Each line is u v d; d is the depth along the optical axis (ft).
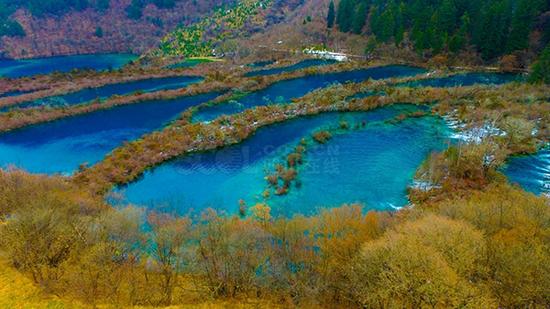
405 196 186.91
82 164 225.35
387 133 257.96
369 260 96.73
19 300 106.22
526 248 94.68
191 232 125.90
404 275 87.35
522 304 87.56
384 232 113.19
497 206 123.65
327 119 286.05
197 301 114.01
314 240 121.70
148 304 111.55
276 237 122.21
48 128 290.56
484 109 273.54
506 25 404.98
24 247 115.85
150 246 134.41
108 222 126.62
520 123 225.76
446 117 277.64
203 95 363.97
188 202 187.62
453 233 99.66
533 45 395.14
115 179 207.10
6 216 147.02
